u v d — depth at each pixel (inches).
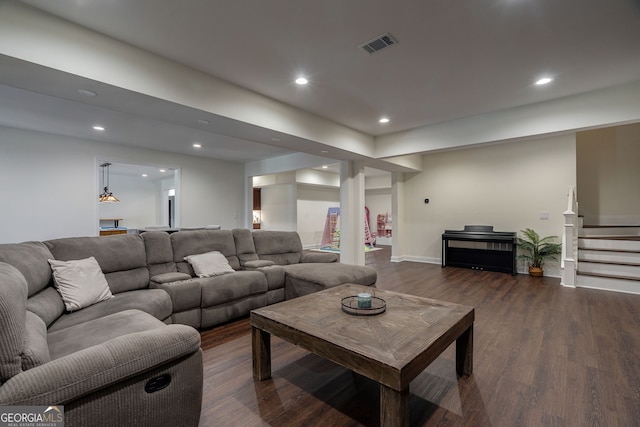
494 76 116.3
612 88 125.6
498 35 89.8
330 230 406.3
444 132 173.8
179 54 99.4
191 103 108.2
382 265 252.5
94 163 207.0
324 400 71.3
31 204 181.6
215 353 95.3
